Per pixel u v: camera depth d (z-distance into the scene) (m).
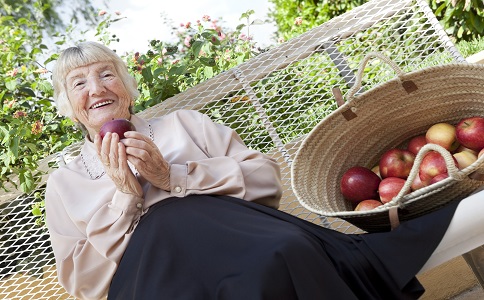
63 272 2.35
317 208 2.19
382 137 2.50
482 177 1.98
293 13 6.28
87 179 2.48
